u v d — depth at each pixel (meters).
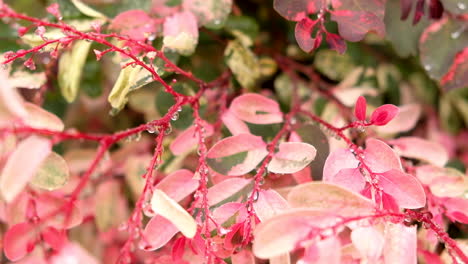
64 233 0.32
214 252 0.31
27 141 0.28
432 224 0.31
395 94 0.45
